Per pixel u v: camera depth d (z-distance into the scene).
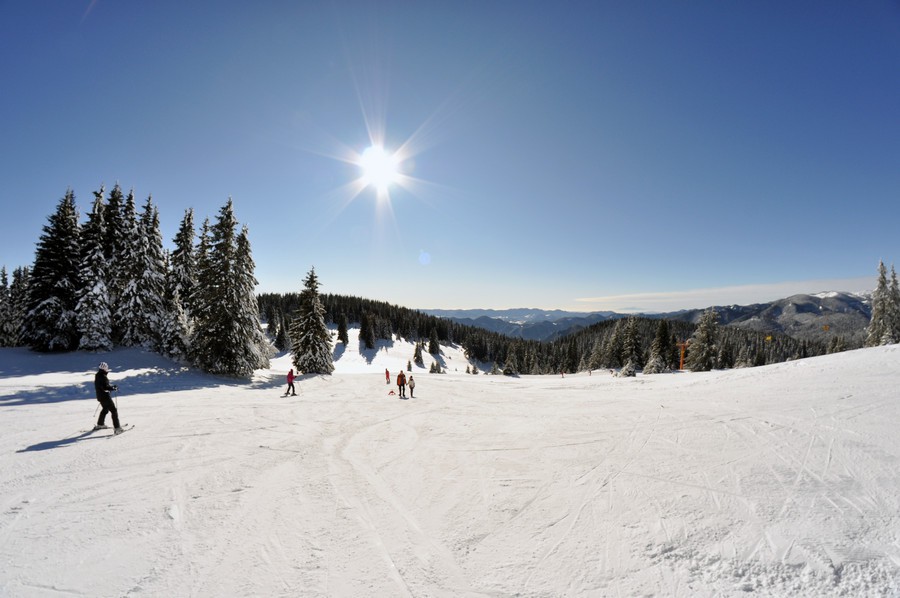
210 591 4.43
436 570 4.90
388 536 5.71
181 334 27.34
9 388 16.39
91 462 8.34
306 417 14.27
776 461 7.62
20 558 4.92
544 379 31.56
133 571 4.74
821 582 4.33
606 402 16.27
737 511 5.93
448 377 32.78
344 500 6.95
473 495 7.13
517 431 11.91
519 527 5.92
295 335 34.59
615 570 4.79
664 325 54.78
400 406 17.25
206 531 5.74
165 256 32.84
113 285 29.08
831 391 12.38
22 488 6.94
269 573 4.79
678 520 5.82
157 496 6.86
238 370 25.06
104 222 29.91
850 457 7.41
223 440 10.48
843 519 5.46
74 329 27.23
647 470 7.84
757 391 14.22
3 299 39.94
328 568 4.92
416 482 7.82
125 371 23.03
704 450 8.68
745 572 4.58
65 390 16.41
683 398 15.15
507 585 4.60
